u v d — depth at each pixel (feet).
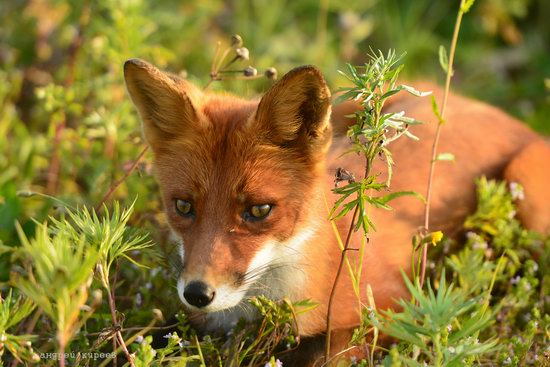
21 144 45.70
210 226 28.73
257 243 28.96
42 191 42.70
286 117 29.45
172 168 30.55
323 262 30.66
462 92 55.36
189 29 55.26
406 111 39.17
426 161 36.78
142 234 32.50
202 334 32.32
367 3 59.88
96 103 44.73
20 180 43.70
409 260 34.68
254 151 29.68
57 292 21.62
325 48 56.03
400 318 23.70
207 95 32.86
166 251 33.06
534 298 34.24
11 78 50.26
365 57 58.03
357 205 27.61
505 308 32.42
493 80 56.29
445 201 36.45
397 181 35.50
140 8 43.86
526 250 36.06
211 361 29.81
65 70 48.93
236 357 27.96
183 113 30.40
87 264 21.98
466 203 37.09
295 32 58.18
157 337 31.58
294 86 28.60
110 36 44.01
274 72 34.86
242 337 29.58
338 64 55.36
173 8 55.83
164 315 32.63
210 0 57.36
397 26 58.85
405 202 35.40
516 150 39.29
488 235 36.42
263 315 29.27
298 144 30.14
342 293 31.04
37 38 53.42
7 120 46.44
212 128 30.35
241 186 29.09
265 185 29.22
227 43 55.88
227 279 27.86
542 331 30.30
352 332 31.30
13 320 24.64
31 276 25.96
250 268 28.63
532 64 57.67
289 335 29.53
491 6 59.00
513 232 35.60
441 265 34.37
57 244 22.27
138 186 37.81
